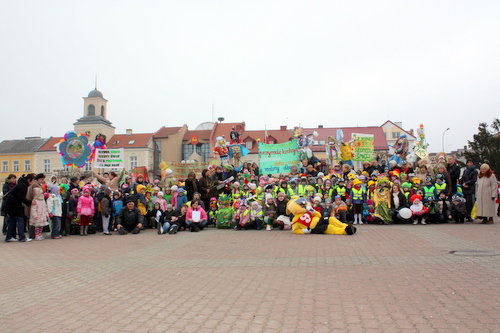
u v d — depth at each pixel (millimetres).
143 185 16250
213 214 16562
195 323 4664
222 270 7535
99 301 5680
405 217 14672
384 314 4770
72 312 5199
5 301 5809
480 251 8453
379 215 15125
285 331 4336
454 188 16297
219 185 17250
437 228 13164
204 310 5137
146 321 4777
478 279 6176
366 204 15711
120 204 15328
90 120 63844
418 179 16203
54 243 12367
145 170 20719
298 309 5062
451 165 16516
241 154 22375
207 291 6059
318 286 6129
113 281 6906
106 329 4547
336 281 6398
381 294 5598
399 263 7574
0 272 7973
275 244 10828
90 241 12703
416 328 4289
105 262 8820
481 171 14336
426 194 15070
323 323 4535
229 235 13305
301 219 13141
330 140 22547
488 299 5188
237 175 18188
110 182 17766
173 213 15102
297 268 7477
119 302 5602
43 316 5062
